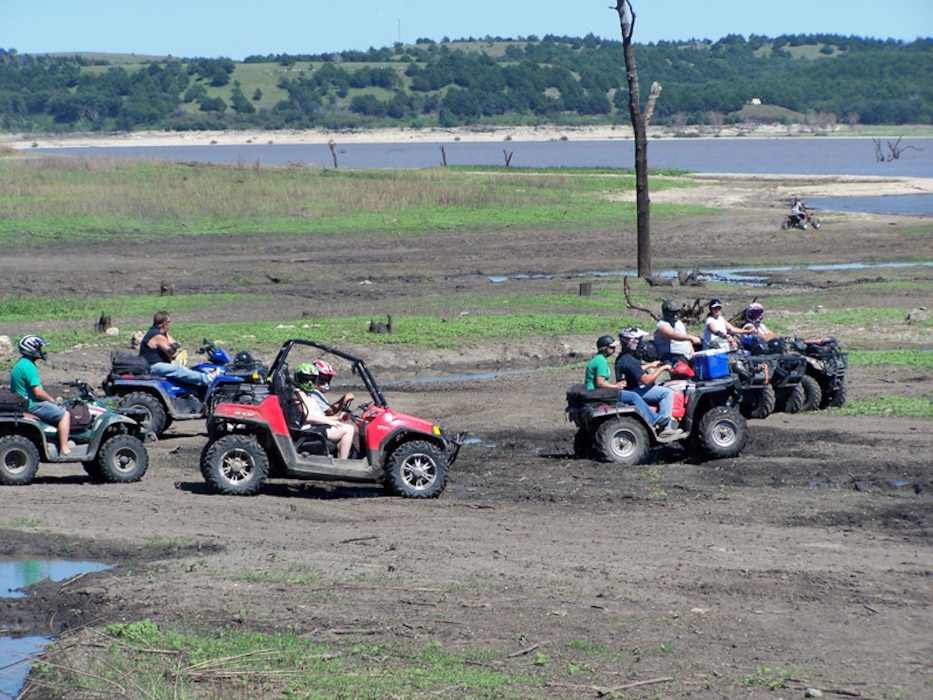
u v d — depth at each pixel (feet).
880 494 90.22
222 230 337.52
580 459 106.52
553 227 357.41
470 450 112.16
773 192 489.67
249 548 74.95
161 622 61.72
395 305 212.84
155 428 118.62
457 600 64.64
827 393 126.11
